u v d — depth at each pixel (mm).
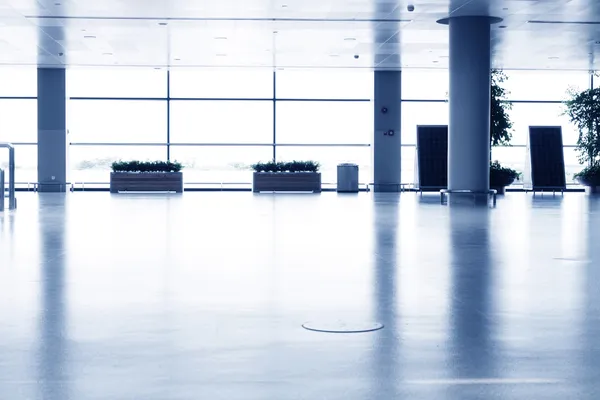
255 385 2936
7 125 29047
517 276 5867
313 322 4113
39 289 5215
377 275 5914
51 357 3348
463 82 18453
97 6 17297
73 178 29266
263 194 24969
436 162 24891
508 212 14625
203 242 8516
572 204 17984
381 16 18453
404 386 2926
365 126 29938
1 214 13641
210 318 4223
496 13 18109
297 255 7262
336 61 26062
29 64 26844
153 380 3002
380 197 22328
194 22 19172
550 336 3781
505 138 26641
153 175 27234
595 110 27516
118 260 6844
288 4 17078
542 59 25859
